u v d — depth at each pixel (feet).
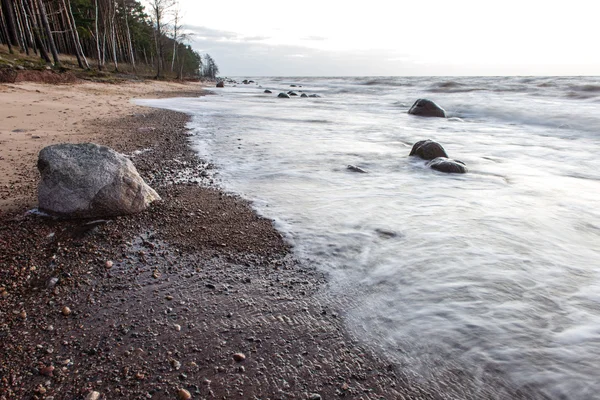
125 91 75.61
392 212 15.84
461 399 6.83
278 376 7.39
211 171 21.81
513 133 39.83
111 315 9.09
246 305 9.62
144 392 6.91
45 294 9.82
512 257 11.93
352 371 7.52
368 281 10.65
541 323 8.71
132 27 176.76
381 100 87.10
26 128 30.01
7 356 7.63
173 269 11.27
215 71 413.18
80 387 6.95
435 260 11.73
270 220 14.85
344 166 23.59
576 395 6.80
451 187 19.63
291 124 43.09
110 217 14.43
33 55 97.35
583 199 17.94
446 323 8.79
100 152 15.17
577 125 43.14
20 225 13.44
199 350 8.03
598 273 10.97
